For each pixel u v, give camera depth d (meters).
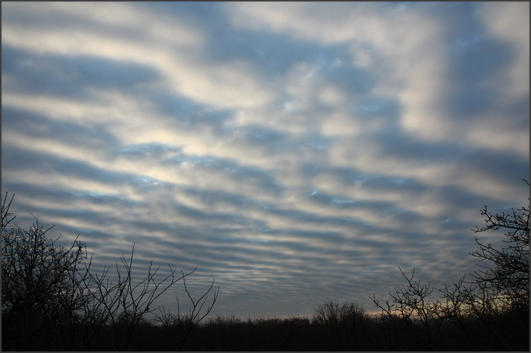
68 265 9.47
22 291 9.34
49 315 9.00
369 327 11.52
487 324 9.20
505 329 9.09
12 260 9.70
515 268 9.61
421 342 9.48
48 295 8.83
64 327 8.80
